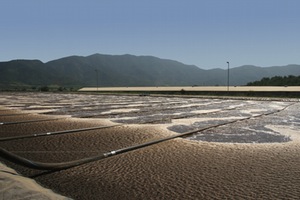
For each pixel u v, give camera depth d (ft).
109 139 44.68
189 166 30.45
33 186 22.89
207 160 32.71
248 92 204.85
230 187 24.58
